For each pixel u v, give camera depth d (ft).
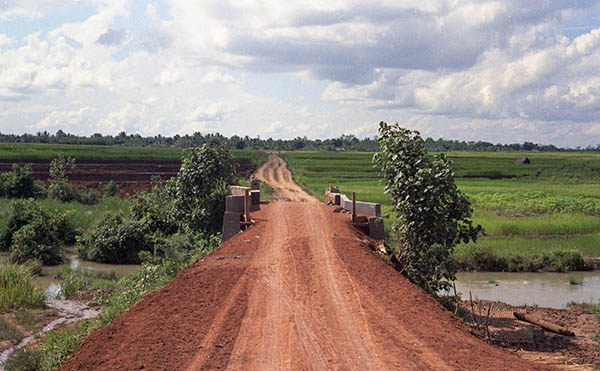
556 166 278.67
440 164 41.42
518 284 63.10
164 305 29.58
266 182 184.96
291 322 26.78
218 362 21.77
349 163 287.28
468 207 41.65
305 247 43.68
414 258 41.93
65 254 76.18
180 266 44.29
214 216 70.38
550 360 31.48
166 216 77.92
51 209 101.04
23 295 47.80
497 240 82.33
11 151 220.02
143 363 21.59
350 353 22.77
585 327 42.50
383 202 119.14
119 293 48.29
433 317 27.94
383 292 32.09
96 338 25.55
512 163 305.73
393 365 21.42
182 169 71.97
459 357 22.39
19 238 71.31
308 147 595.47
